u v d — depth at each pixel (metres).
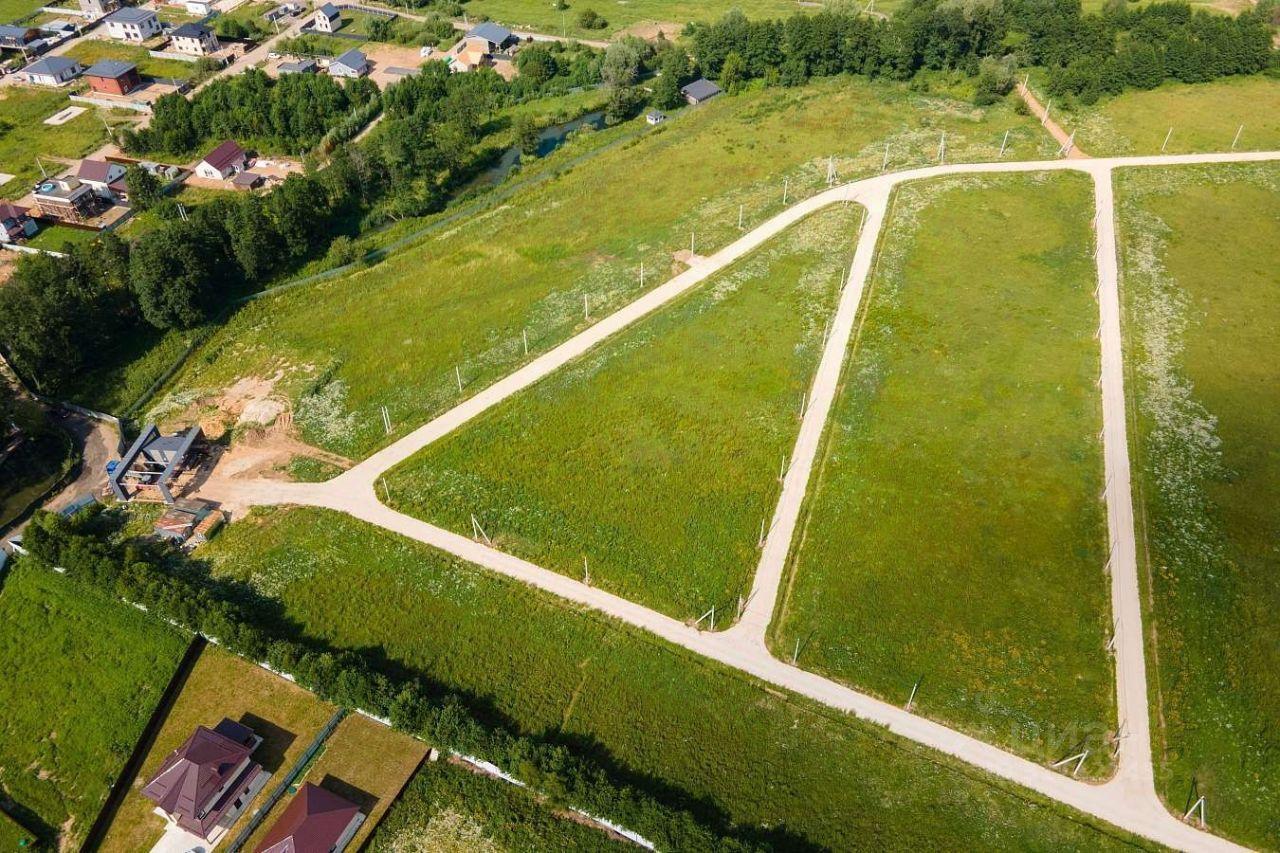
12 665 74.00
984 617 73.75
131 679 72.12
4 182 148.00
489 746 64.81
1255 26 157.12
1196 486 83.44
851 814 62.34
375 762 66.12
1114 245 117.12
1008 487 84.56
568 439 93.25
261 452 94.00
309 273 124.94
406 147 144.75
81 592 79.56
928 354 100.81
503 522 84.56
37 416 96.25
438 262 124.94
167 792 61.59
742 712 68.56
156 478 90.62
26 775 66.50
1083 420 91.12
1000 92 157.88
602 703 69.69
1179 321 103.62
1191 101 151.50
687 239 124.69
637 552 81.00
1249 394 93.19
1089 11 194.12
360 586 79.25
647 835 59.84
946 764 64.56
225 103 163.38
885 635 73.00
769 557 79.88
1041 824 60.84
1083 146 141.00
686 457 90.31
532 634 74.69
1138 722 66.00
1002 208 126.00
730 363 101.69
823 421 93.38
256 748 66.88
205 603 75.38
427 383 102.19
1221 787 62.03
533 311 112.94
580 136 161.62
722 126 158.62
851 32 169.88
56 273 106.19
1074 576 76.31
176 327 112.38
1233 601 73.38
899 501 84.06
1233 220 121.31
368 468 91.44
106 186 141.50
